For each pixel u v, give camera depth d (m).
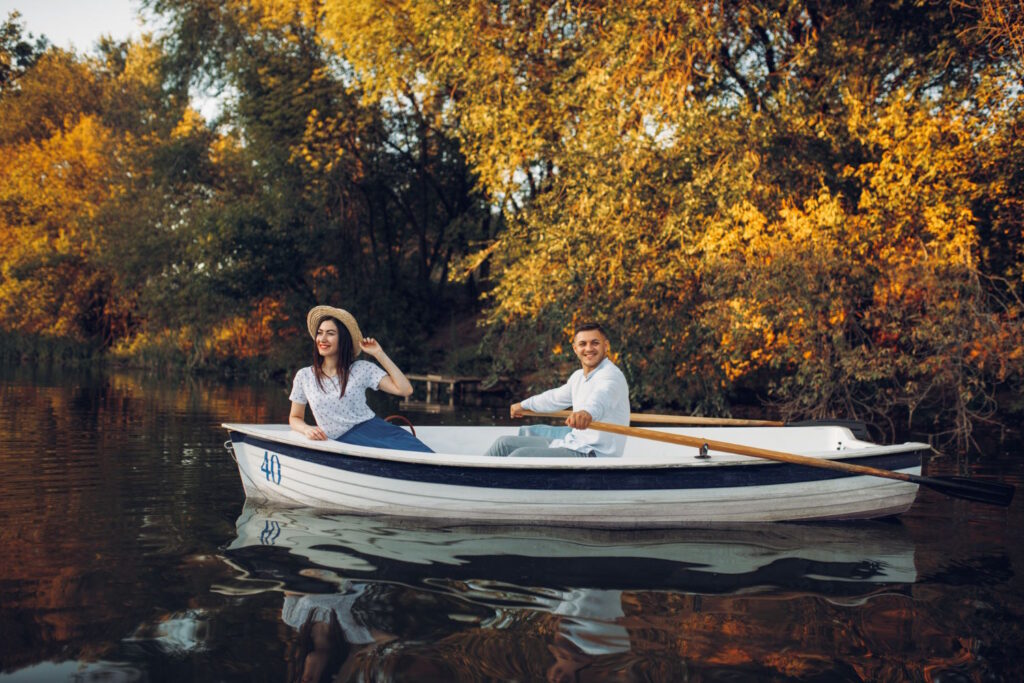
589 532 3.92
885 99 9.70
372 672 2.15
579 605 2.75
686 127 9.12
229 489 4.76
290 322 20.17
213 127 20.80
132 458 5.84
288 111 17.39
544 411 4.77
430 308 21.25
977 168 8.61
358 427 4.50
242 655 2.25
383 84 14.41
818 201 8.70
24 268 24.36
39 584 2.86
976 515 4.47
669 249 9.37
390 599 2.78
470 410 11.47
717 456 4.21
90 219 23.06
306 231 18.58
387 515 4.18
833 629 2.56
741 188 8.70
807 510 4.27
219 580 2.95
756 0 9.89
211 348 21.14
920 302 8.34
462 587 2.93
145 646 2.30
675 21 9.25
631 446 5.43
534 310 10.01
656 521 4.13
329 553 3.38
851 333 9.25
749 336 8.68
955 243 7.88
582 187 9.41
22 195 25.34
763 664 2.27
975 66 9.91
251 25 18.48
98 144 25.27
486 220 20.05
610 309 9.62
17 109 27.86
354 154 19.22
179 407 10.42
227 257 18.61
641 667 2.22
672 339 9.77
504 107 10.46
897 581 3.12
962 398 7.66
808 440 5.23
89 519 3.89
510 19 10.62
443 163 20.34
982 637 2.51
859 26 10.16
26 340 25.95
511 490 4.06
